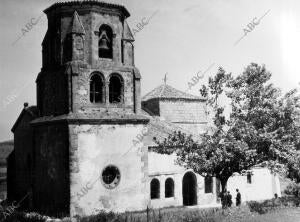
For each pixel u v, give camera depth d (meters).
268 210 21.61
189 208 28.72
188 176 31.98
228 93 22.52
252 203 24.14
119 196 24.75
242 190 33.78
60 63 25.33
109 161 24.62
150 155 28.73
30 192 27.50
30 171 29.53
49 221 22.09
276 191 35.91
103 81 25.14
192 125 37.91
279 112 21.25
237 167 22.06
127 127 25.42
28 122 30.23
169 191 30.09
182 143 22.78
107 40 25.77
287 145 20.95
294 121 21.64
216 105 23.03
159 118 36.09
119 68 25.64
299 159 21.52
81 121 23.83
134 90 26.23
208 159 21.95
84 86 24.48
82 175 23.66
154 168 28.84
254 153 20.42
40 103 27.52
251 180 34.47
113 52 25.67
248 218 19.75
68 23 25.23
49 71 26.34
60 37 25.31
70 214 23.08
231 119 22.19
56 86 25.69
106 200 24.28
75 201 23.30
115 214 22.14
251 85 22.22
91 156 24.06
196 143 22.55
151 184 29.23
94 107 24.69
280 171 21.02
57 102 25.50
